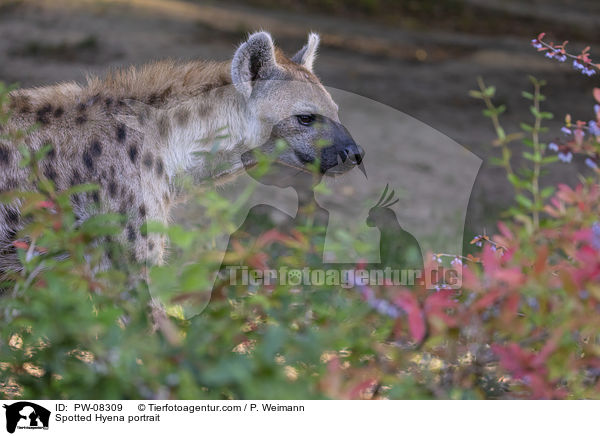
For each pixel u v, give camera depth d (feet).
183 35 63.57
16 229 16.83
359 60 67.97
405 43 78.95
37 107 17.83
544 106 57.16
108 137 17.80
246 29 69.82
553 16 104.68
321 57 66.64
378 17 92.79
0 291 16.79
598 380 12.80
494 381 13.05
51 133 17.53
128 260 17.02
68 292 10.25
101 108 18.10
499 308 11.41
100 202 17.53
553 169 39.55
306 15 87.35
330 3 93.04
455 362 12.92
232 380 10.27
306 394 10.10
